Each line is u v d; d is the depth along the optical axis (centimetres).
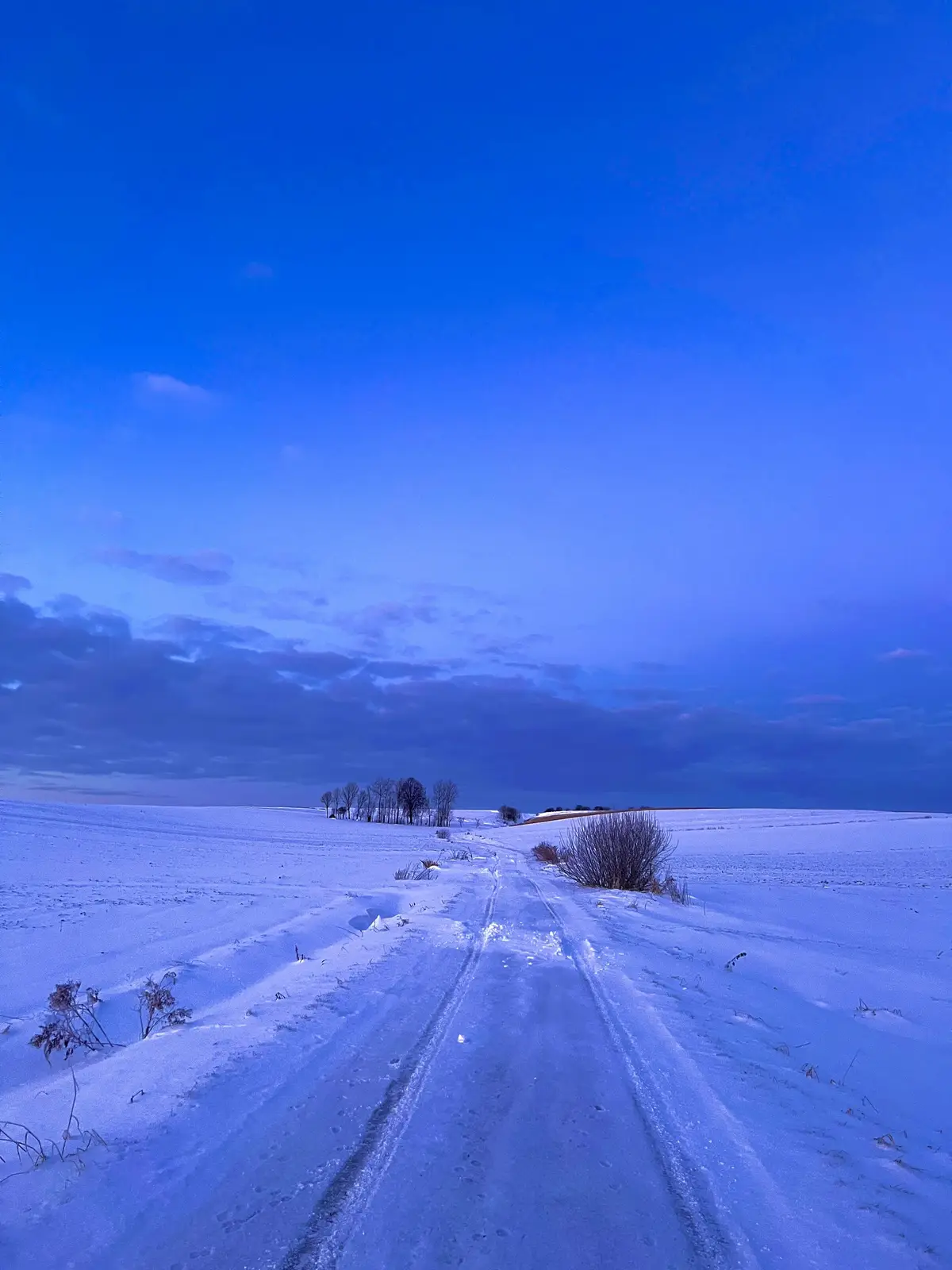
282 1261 346
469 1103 547
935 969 1259
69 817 6309
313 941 1297
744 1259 362
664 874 2928
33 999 878
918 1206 420
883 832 6131
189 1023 738
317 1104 530
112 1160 432
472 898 2075
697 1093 581
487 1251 361
